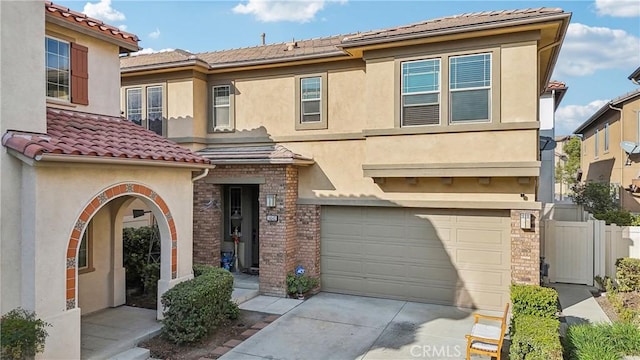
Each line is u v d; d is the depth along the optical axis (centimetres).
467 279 1238
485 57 1137
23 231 738
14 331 645
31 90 786
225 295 1075
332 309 1225
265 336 1017
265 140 1482
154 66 1508
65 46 1038
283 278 1348
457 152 1159
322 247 1414
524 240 1146
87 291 1126
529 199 1153
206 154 1474
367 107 1256
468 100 1154
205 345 959
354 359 891
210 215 1475
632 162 2178
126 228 1461
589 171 3097
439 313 1190
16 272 733
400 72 1220
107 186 868
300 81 1438
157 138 1121
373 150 1249
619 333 920
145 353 890
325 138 1390
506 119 1113
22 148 706
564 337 940
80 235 811
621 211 1711
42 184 741
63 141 804
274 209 1366
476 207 1198
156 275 1279
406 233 1309
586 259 1478
